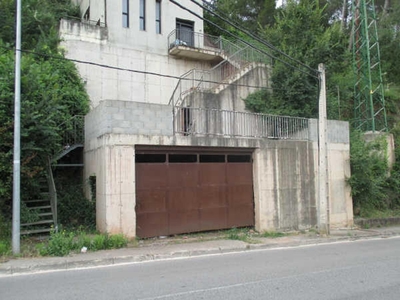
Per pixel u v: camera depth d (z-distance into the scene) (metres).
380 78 21.86
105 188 11.02
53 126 12.27
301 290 6.43
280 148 14.55
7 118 11.08
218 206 13.36
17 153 9.45
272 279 7.23
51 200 12.62
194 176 12.95
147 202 11.95
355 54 23.80
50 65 16.44
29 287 6.78
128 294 6.24
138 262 9.16
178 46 21.64
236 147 13.62
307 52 18.80
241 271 7.98
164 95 22.09
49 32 19.75
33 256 9.10
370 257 9.73
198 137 12.76
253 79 19.44
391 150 19.59
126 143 11.37
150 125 11.89
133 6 21.72
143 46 21.69
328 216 13.70
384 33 28.27
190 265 8.73
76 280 7.29
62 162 15.48
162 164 12.35
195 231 12.77
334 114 20.75
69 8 24.94
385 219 17.20
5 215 11.93
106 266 8.70
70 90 16.92
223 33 30.73
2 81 11.34
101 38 20.38
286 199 14.48
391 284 6.86
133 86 21.09
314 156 15.40
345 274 7.67
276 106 18.55
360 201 17.66
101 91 20.06
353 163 16.77
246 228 13.99
